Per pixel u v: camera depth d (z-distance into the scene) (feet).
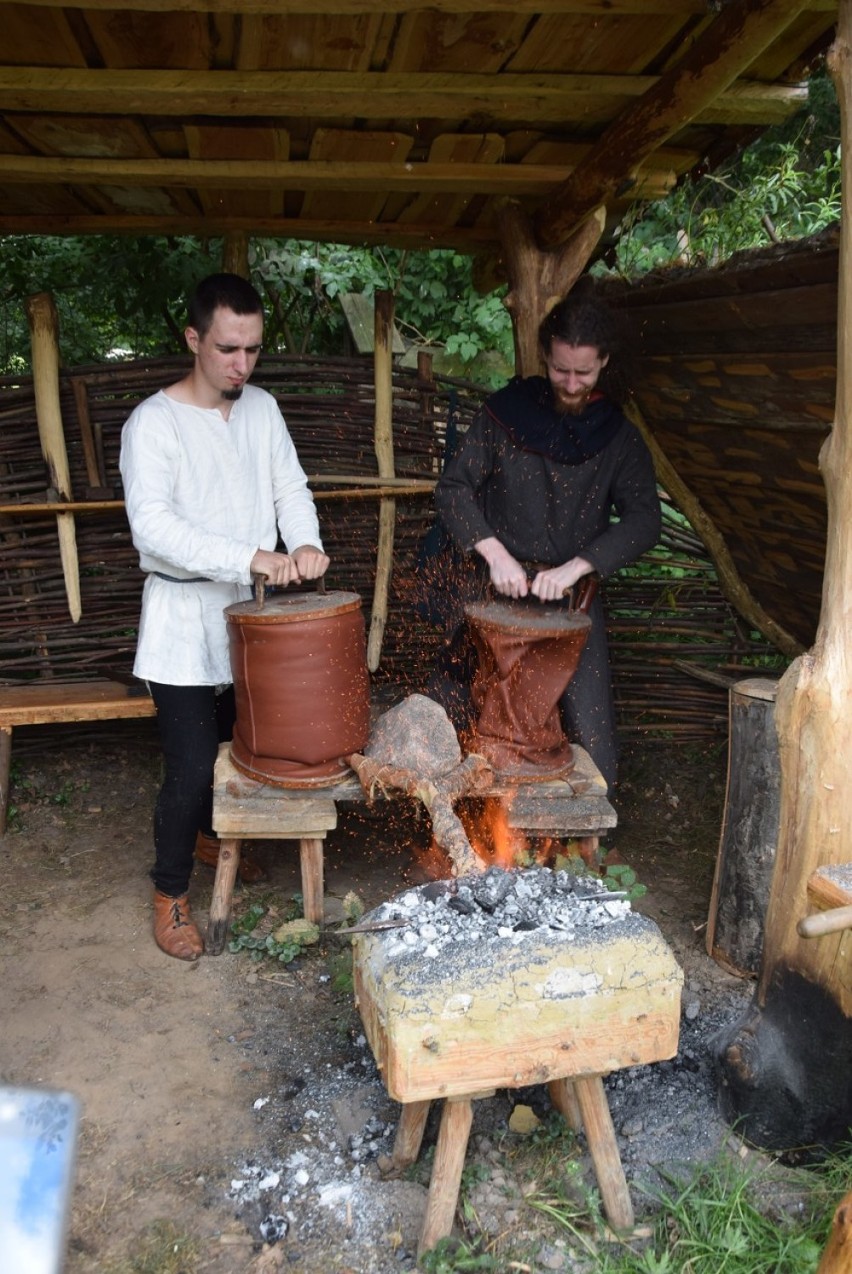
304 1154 7.64
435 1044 6.24
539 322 12.53
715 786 13.88
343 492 13.58
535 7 8.29
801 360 8.88
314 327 20.35
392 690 13.78
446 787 9.29
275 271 18.99
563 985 6.43
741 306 8.82
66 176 11.61
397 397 13.99
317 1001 9.44
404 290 21.58
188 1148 7.72
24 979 9.78
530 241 12.48
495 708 9.87
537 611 10.03
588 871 9.76
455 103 10.14
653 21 8.82
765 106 10.63
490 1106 8.02
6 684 13.67
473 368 22.44
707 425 11.28
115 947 10.32
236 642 9.28
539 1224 7.03
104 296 19.02
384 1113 8.04
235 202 13.09
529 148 11.41
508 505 11.12
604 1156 6.93
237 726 10.02
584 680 11.20
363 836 12.62
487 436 11.07
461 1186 7.27
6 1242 4.57
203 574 9.37
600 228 12.11
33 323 12.70
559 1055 6.48
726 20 8.25
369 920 7.13
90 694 13.01
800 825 7.39
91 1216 7.11
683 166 12.53
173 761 10.01
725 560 13.75
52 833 12.72
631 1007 6.54
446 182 11.93
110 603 13.84
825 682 7.18
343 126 10.75
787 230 16.93
